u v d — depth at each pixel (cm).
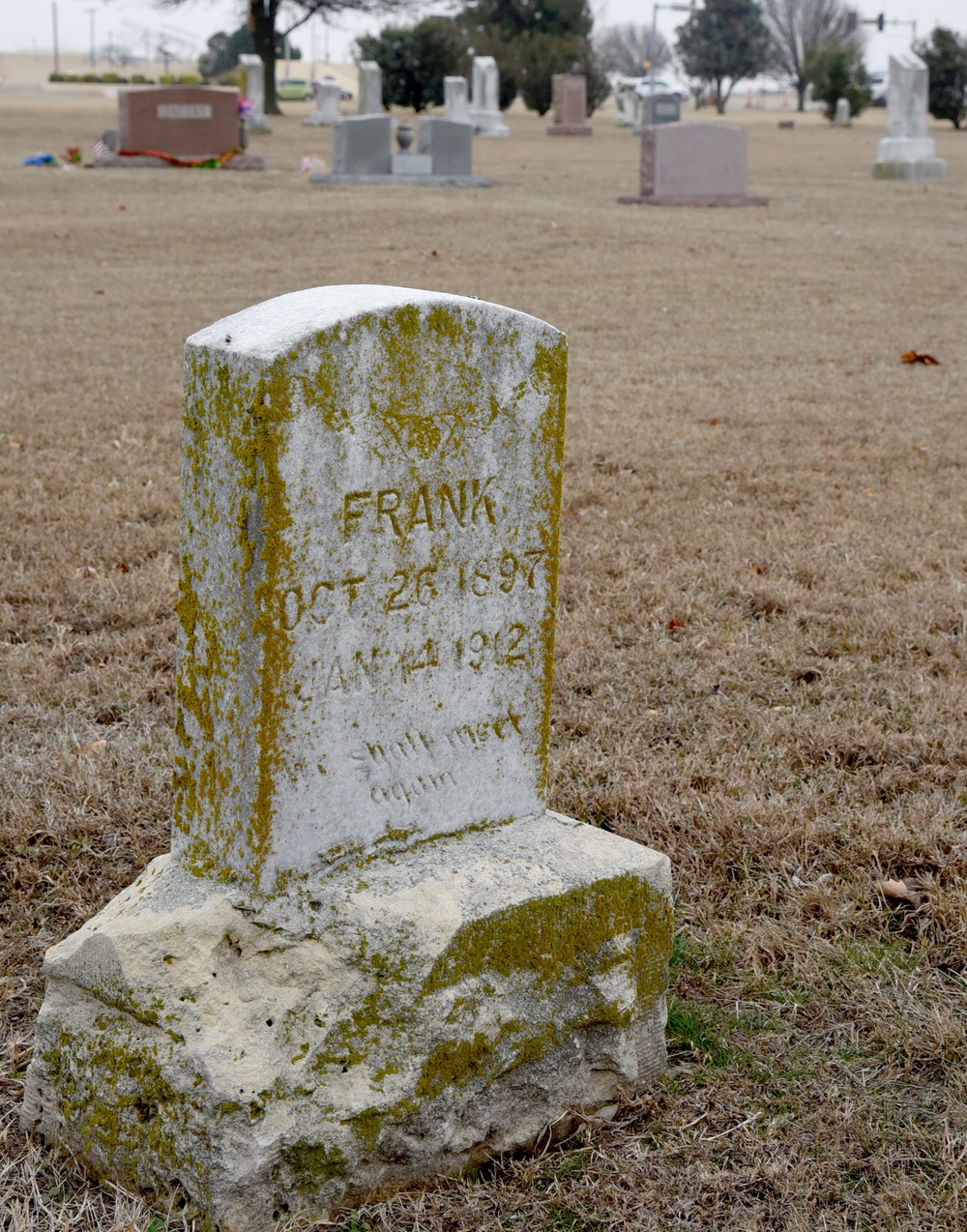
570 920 327
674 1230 295
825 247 2128
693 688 567
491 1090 312
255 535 290
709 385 1239
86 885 411
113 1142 294
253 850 306
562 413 344
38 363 1258
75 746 497
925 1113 329
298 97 8556
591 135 4784
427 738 337
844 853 435
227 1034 287
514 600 348
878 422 1088
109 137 3136
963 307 1675
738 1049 353
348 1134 289
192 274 1805
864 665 590
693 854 432
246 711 301
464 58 5284
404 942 303
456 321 314
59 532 747
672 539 771
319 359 289
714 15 8588
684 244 2119
